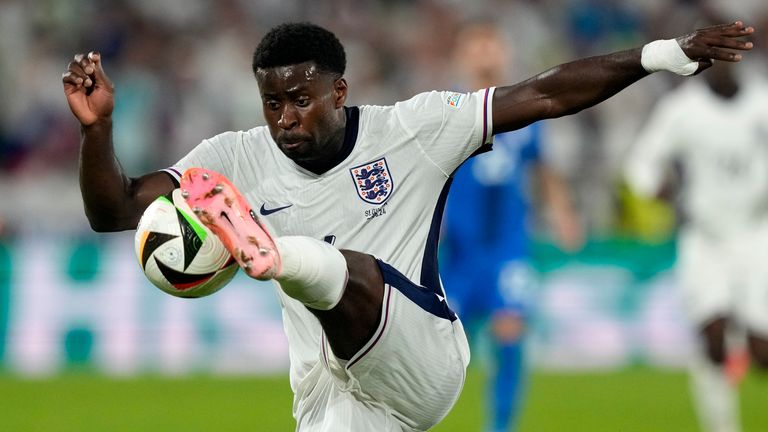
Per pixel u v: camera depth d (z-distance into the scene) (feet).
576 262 160.97
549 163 109.70
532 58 215.10
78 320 150.92
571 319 160.35
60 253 151.33
